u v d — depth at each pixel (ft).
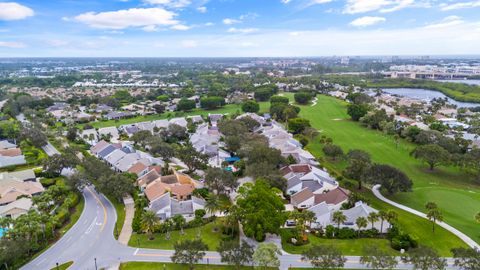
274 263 246.06
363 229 321.52
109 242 306.76
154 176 437.17
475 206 380.58
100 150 574.15
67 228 331.77
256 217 298.56
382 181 388.78
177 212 349.41
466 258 246.06
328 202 368.27
